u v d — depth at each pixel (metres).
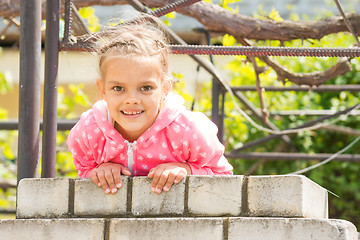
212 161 3.09
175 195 2.57
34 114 3.18
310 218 2.39
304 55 3.34
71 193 2.65
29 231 2.60
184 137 2.95
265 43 4.87
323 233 2.35
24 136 3.16
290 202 2.44
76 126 3.12
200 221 2.47
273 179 2.47
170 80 2.94
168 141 3.00
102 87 2.86
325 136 8.26
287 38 4.57
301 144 8.26
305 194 2.46
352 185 8.00
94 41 3.25
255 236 2.42
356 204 8.05
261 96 5.14
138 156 3.01
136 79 2.71
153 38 2.87
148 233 2.50
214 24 4.60
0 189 7.29
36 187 2.68
